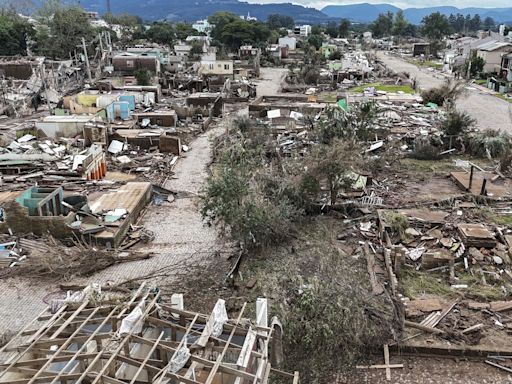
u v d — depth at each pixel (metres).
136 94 57.09
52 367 10.62
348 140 31.22
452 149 38.66
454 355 15.31
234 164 28.30
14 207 22.69
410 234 22.62
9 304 18.27
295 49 138.62
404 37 199.62
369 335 15.54
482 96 67.50
